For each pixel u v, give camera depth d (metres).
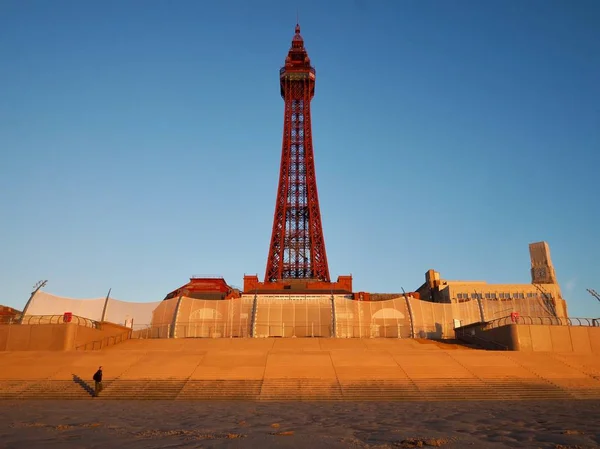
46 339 68.12
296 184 153.12
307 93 163.38
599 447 21.00
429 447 21.20
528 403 45.25
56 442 22.17
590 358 63.28
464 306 110.94
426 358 61.59
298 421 31.28
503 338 72.81
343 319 107.06
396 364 58.94
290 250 145.12
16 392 49.59
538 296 128.75
